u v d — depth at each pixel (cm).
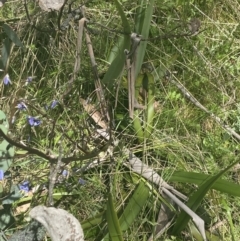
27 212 60
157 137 71
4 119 52
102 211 64
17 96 68
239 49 84
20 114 65
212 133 74
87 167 65
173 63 79
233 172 72
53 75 74
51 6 55
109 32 77
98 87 66
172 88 77
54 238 39
